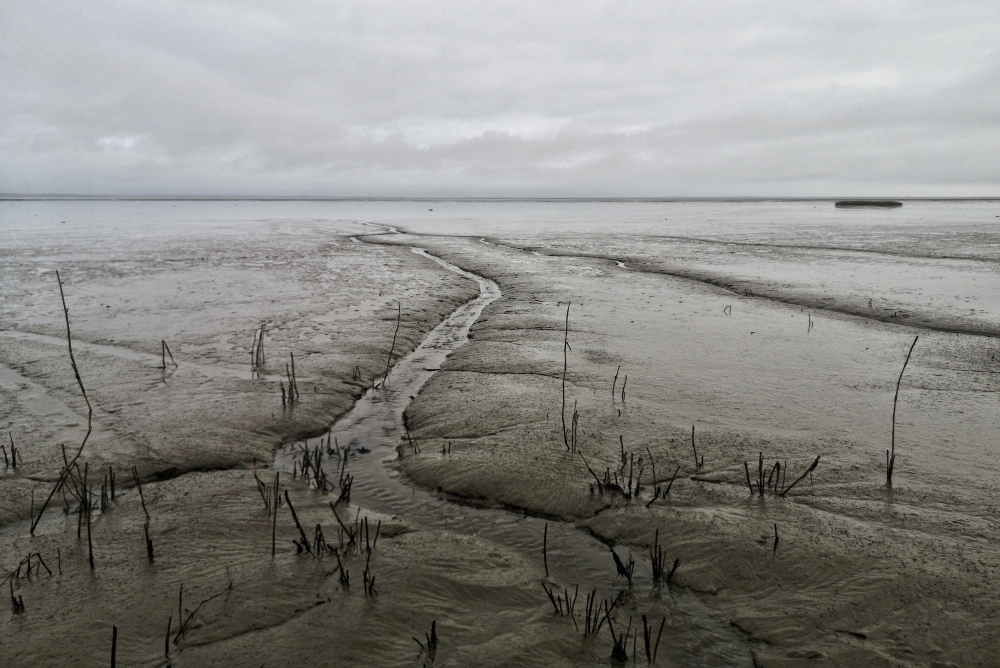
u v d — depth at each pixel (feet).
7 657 12.51
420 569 15.83
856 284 57.67
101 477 20.84
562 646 13.39
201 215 223.51
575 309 48.37
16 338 38.27
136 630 13.42
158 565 15.78
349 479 20.06
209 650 12.95
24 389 29.04
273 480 21.08
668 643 13.61
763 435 23.98
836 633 13.67
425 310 48.78
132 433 24.12
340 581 15.26
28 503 18.93
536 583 15.66
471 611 14.53
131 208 301.43
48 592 14.58
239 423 25.39
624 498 19.49
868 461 21.61
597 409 26.73
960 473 20.63
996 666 12.46
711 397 28.32
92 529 17.51
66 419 25.52
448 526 18.62
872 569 15.49
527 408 26.89
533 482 20.45
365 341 38.65
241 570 15.62
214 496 19.61
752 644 13.61
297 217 211.61
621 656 13.05
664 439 23.67
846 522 17.66
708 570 15.96
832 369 32.50
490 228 147.54
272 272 68.18
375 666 12.68
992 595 14.32
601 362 33.99
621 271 70.08
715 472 21.12
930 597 14.40
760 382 30.48
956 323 42.06
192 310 47.16
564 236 119.44
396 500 20.25
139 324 42.37
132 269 69.26
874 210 276.41
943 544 16.42
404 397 30.19
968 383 30.09
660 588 15.56
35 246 93.66
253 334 39.88
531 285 60.29
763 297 53.21
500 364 33.86
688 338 39.14
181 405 27.20
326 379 31.37
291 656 12.83
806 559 15.98
